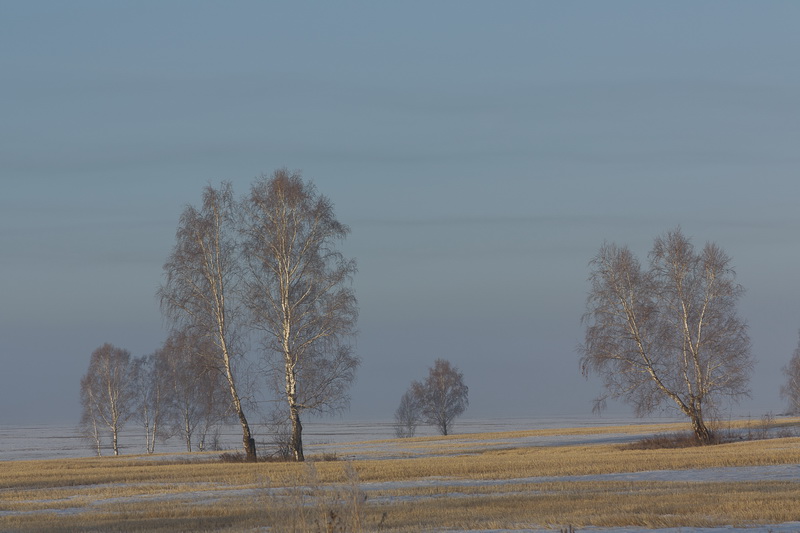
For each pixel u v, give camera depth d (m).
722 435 103.12
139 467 80.44
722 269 99.94
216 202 85.56
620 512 39.25
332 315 83.06
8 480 67.75
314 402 83.81
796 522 35.06
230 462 84.62
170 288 84.00
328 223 85.69
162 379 163.25
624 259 102.00
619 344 101.06
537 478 59.72
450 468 68.31
